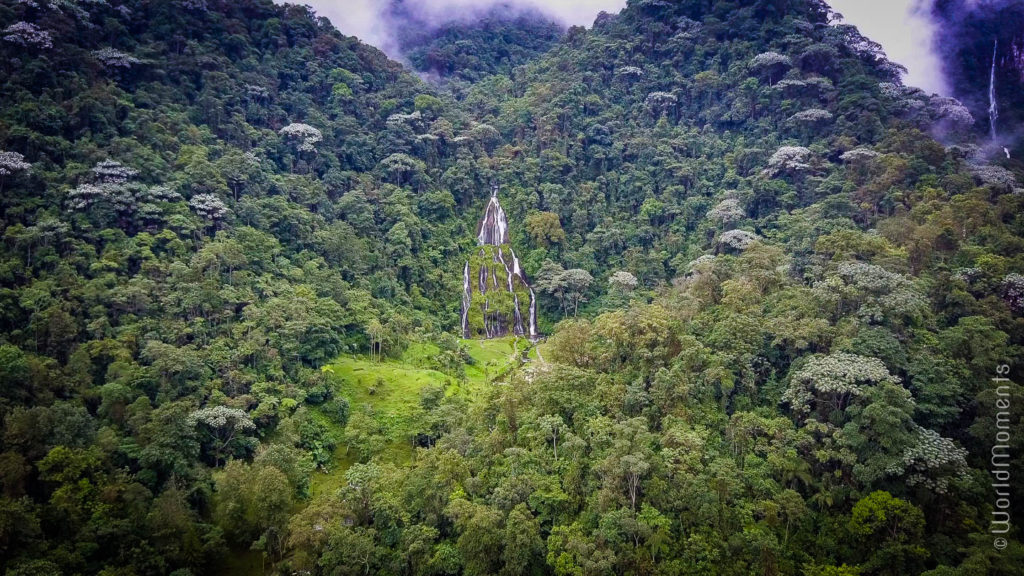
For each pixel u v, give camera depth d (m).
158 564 53.16
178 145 105.19
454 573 53.59
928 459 49.66
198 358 74.50
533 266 135.75
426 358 101.94
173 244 87.44
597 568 47.03
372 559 53.62
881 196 104.50
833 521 50.91
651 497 51.56
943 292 72.44
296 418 75.50
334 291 101.94
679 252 127.50
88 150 92.06
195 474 63.69
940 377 57.56
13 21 106.31
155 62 117.62
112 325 76.25
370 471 64.38
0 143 85.44
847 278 71.06
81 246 80.62
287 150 127.56
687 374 62.94
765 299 76.56
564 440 59.88
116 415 65.31
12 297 71.44
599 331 75.62
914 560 46.41
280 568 55.44
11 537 50.59
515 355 115.25
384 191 135.12
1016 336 65.94
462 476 59.38
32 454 57.69
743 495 52.19
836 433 53.78
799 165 120.12
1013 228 87.12
